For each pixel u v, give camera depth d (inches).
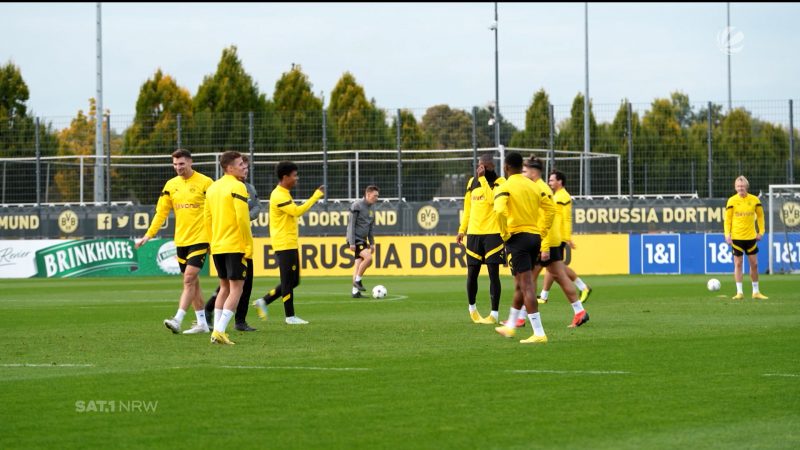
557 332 904.9
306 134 2452.0
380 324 1004.6
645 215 2197.3
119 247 2337.6
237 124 2479.1
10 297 1530.5
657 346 788.6
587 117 2358.5
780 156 2222.0
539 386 596.4
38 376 641.0
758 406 533.3
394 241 2253.9
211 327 971.3
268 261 2297.0
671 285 1716.3
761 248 2156.7
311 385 603.2
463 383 608.4
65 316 1140.5
